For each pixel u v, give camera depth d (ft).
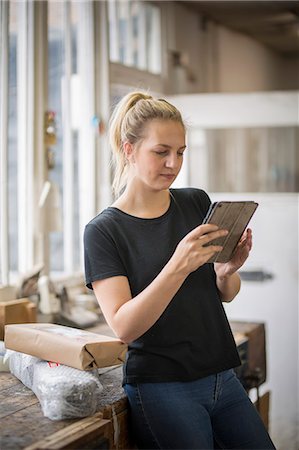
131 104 6.53
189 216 6.68
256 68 20.76
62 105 12.48
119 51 13.73
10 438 5.60
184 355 6.29
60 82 12.50
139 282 6.30
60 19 12.36
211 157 14.61
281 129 14.32
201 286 6.50
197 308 6.42
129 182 6.52
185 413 6.22
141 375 6.31
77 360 6.28
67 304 10.28
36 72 10.94
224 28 18.29
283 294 14.23
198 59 16.71
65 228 12.44
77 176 12.88
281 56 23.41
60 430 5.77
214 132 14.56
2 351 7.65
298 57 23.53
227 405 6.56
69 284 11.90
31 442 5.51
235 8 16.25
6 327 7.08
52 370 6.42
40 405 6.43
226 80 18.40
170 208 6.59
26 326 7.07
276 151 14.38
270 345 14.34
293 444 13.14
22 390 6.91
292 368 14.24
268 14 16.93
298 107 13.93
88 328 10.13
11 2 10.88
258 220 14.34
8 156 10.37
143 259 6.32
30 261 10.91
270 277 14.29
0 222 10.23
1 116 10.21
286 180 14.46
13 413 6.22
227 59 18.47
